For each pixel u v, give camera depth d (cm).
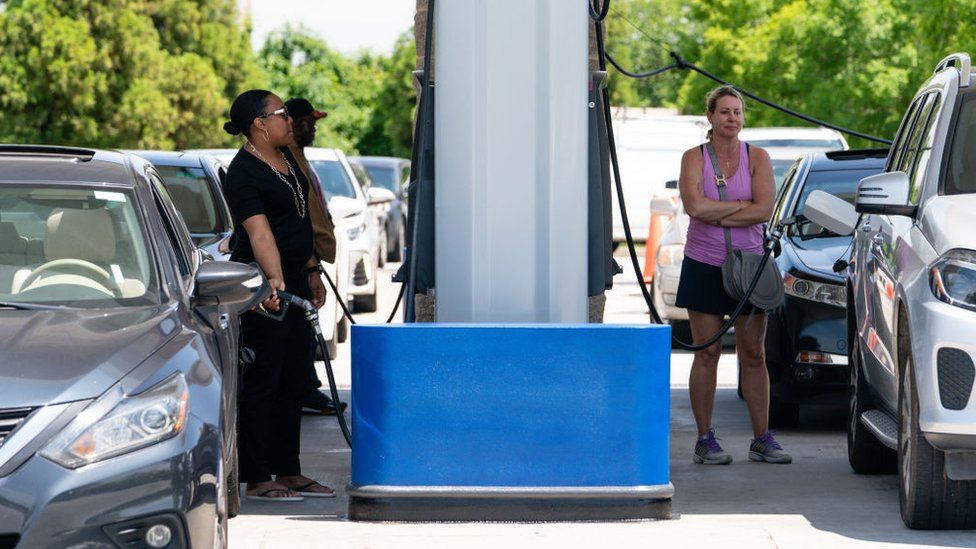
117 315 711
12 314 706
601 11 941
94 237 769
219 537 675
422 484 862
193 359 676
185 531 629
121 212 784
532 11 903
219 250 1284
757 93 4312
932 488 838
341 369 1788
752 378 1126
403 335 856
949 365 786
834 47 4044
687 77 4838
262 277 821
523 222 912
